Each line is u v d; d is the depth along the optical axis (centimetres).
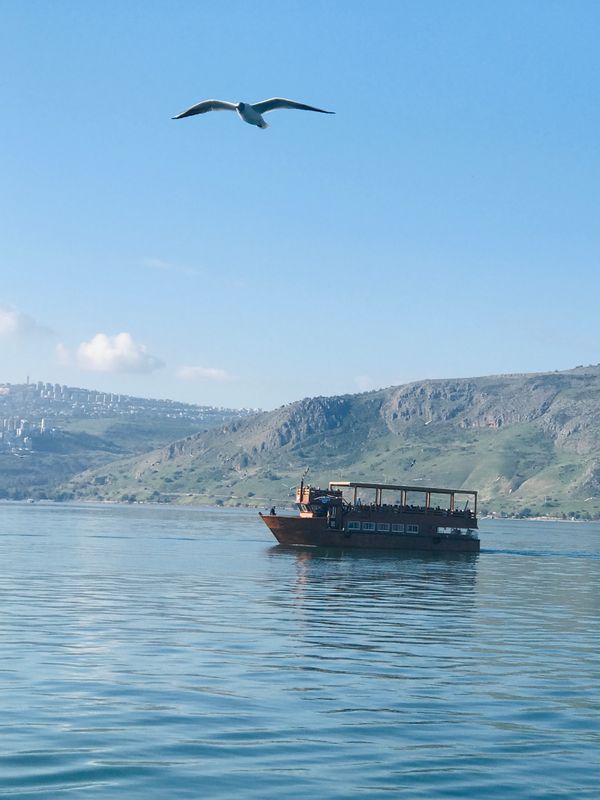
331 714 3634
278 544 18625
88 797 2603
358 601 8150
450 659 5028
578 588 10438
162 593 8331
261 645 5300
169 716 3512
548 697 4075
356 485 16600
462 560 15500
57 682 4062
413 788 2772
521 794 2741
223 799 2622
